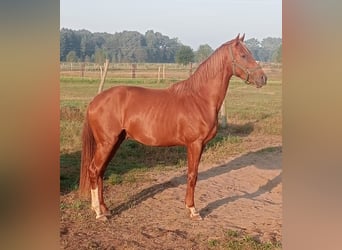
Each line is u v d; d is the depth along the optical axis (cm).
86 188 438
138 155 713
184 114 410
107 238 372
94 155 430
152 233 388
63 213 429
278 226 411
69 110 928
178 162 678
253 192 540
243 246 351
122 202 481
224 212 458
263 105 1298
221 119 978
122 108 417
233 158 721
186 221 425
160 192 524
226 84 421
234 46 412
